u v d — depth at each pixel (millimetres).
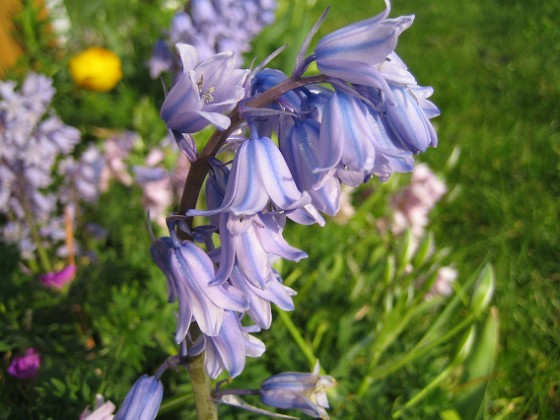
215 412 126
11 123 200
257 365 184
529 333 236
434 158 334
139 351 181
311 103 98
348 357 191
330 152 91
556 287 265
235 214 90
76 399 162
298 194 93
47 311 200
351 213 255
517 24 507
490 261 275
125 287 192
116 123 333
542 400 211
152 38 401
